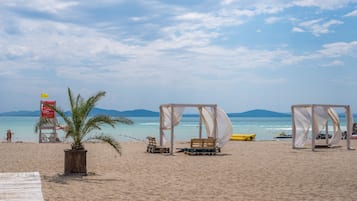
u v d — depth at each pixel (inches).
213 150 738.8
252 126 3292.3
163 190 366.9
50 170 493.0
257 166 556.4
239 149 866.8
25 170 490.3
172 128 738.2
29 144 943.7
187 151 742.5
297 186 394.0
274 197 338.6
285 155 726.5
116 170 507.2
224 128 804.6
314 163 595.8
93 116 465.1
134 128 2699.3
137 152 772.6
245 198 333.7
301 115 888.3
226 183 410.6
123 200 319.3
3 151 754.2
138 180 425.1
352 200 327.3
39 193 339.6
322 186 394.6
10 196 326.6
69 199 319.3
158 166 552.1
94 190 360.8
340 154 749.9
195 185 396.8
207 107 799.7
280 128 2810.0
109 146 895.1
